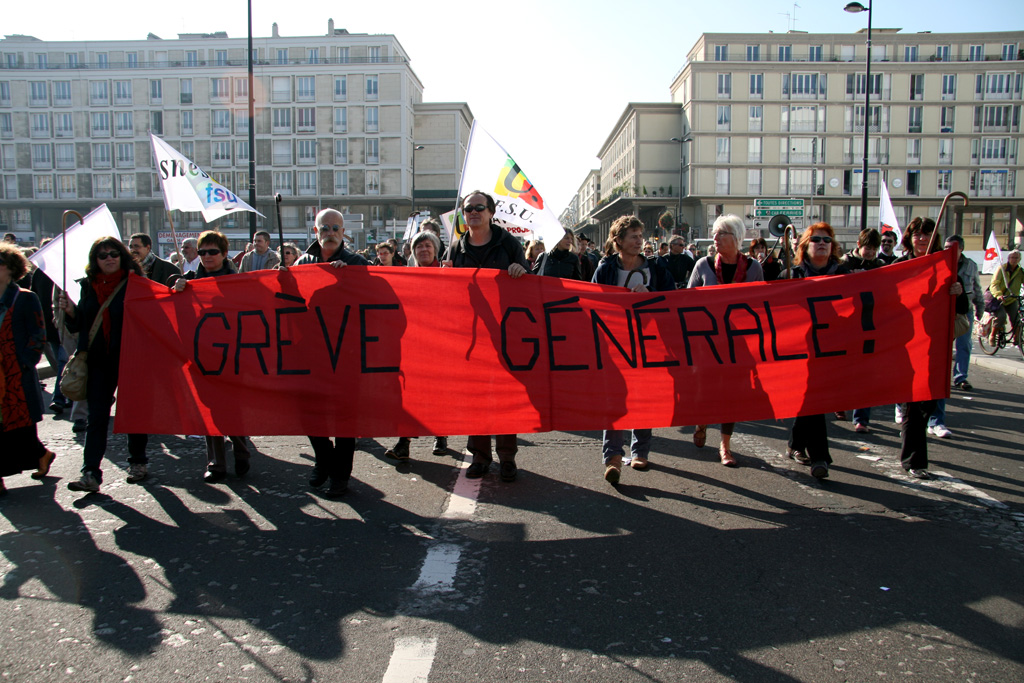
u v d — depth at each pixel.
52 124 63.62
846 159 61.66
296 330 5.29
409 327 5.30
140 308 5.23
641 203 66.56
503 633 3.19
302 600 3.49
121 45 64.00
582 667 2.92
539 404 5.32
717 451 6.38
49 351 8.18
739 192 61.69
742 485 5.32
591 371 5.34
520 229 6.45
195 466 5.88
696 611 3.39
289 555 4.03
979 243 63.09
